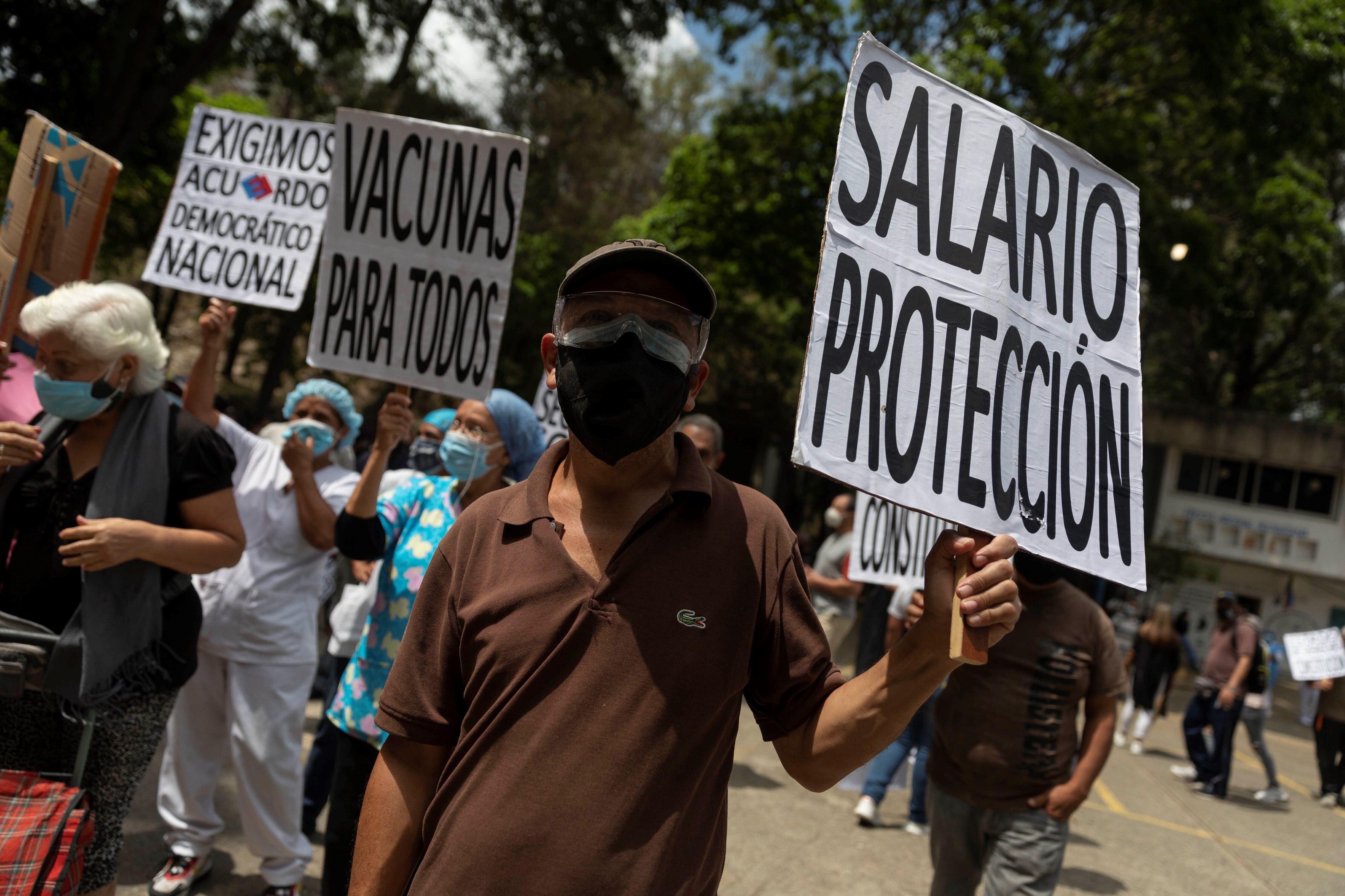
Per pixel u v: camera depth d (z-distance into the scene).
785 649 1.67
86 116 14.09
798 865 4.93
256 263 4.47
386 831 1.67
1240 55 16.00
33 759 2.49
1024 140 1.85
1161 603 11.39
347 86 19.61
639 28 18.36
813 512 24.20
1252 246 18.97
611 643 1.52
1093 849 6.33
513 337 21.31
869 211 1.66
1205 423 26.00
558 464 1.77
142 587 2.49
